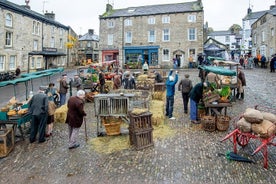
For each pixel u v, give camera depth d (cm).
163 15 3616
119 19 3803
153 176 575
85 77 1709
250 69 3073
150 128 750
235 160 649
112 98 837
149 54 3722
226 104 935
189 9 3569
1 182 566
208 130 882
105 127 851
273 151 712
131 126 750
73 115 739
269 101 1312
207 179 559
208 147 739
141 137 734
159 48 3662
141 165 631
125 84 1533
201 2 3559
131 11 3928
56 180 570
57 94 1270
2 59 2733
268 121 644
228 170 599
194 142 780
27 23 3189
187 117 1070
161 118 949
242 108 1188
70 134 756
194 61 3550
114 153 709
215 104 935
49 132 864
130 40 3797
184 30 3553
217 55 4088
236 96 1417
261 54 3722
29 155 709
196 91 973
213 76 1185
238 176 570
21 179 578
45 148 758
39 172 609
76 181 562
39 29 3531
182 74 2673
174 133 868
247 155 684
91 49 5762
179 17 3559
